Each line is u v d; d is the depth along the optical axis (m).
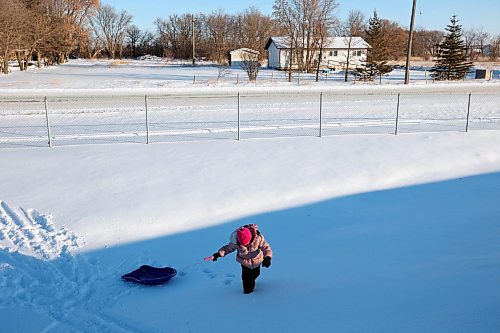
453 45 51.38
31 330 6.19
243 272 6.84
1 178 13.07
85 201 11.35
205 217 10.70
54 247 9.04
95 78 49.69
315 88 36.81
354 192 12.69
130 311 6.65
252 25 100.94
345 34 75.81
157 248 9.11
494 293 5.97
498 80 48.25
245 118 23.48
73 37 83.88
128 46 137.62
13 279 7.71
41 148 16.72
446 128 20.80
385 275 7.11
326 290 6.74
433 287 6.39
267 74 57.19
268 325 5.86
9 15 56.12
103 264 8.43
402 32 108.06
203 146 16.95
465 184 13.49
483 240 8.59
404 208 11.34
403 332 5.28
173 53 120.56
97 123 22.20
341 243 8.98
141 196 11.71
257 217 10.77
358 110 26.12
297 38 58.28
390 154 15.99
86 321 6.43
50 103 28.48
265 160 15.01
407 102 29.22
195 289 7.28
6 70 57.75
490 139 18.20
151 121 22.67
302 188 12.63
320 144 17.25
